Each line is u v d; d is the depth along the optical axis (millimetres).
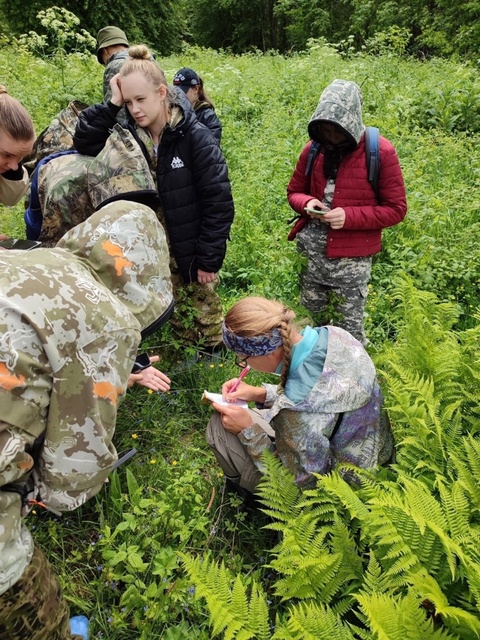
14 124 1958
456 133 8172
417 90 9188
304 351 2166
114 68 3492
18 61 9438
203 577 1883
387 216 3207
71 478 1478
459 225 5020
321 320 3633
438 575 1914
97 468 1506
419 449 2408
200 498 2430
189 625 2107
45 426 1413
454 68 11344
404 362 2934
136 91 2816
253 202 5289
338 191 3207
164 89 2918
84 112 2971
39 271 1384
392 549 1890
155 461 2703
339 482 2074
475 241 4727
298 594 1939
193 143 3039
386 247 4734
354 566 2047
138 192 2742
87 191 2787
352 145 3070
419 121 8406
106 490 2588
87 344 1391
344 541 2072
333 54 12906
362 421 2207
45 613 1570
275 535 2482
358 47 23328
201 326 3527
